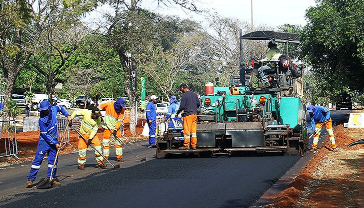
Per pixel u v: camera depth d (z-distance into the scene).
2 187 10.05
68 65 46.81
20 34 19.83
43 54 21.72
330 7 31.12
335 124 31.17
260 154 14.48
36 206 7.85
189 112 13.75
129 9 23.14
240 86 15.94
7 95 20.92
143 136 24.36
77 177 10.96
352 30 29.55
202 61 51.12
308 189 8.65
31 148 19.06
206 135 13.91
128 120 34.75
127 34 23.12
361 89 34.38
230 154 13.91
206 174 10.67
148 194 8.48
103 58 25.19
